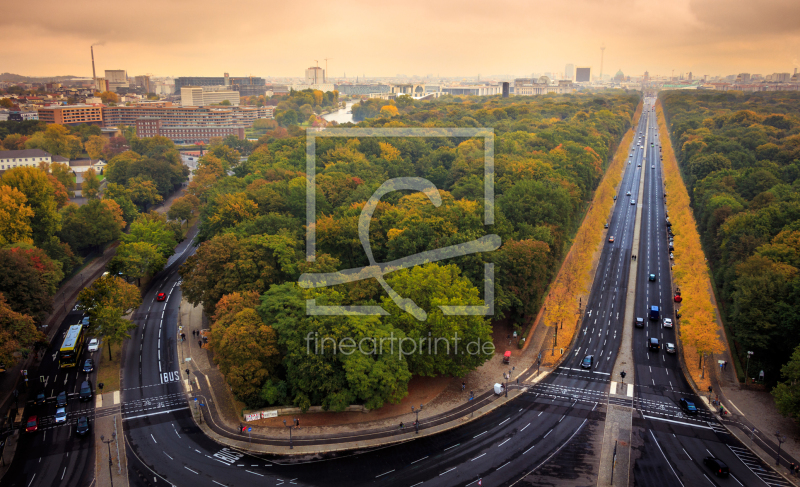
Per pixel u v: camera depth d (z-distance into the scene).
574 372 161.75
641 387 154.00
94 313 166.38
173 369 163.00
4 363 138.50
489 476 119.44
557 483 117.12
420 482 117.62
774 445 129.50
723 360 166.38
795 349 137.00
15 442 130.50
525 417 140.38
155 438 132.38
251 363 138.75
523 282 177.75
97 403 146.00
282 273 177.00
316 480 118.62
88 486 116.62
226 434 134.12
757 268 170.50
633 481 117.56
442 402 147.00
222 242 174.88
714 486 116.06
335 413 141.75
